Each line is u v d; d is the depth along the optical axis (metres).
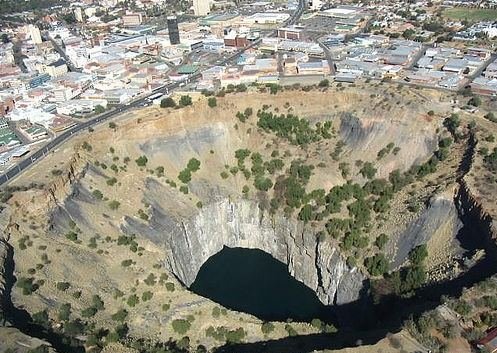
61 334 147.25
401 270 179.62
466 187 183.25
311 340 158.38
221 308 175.38
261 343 160.25
